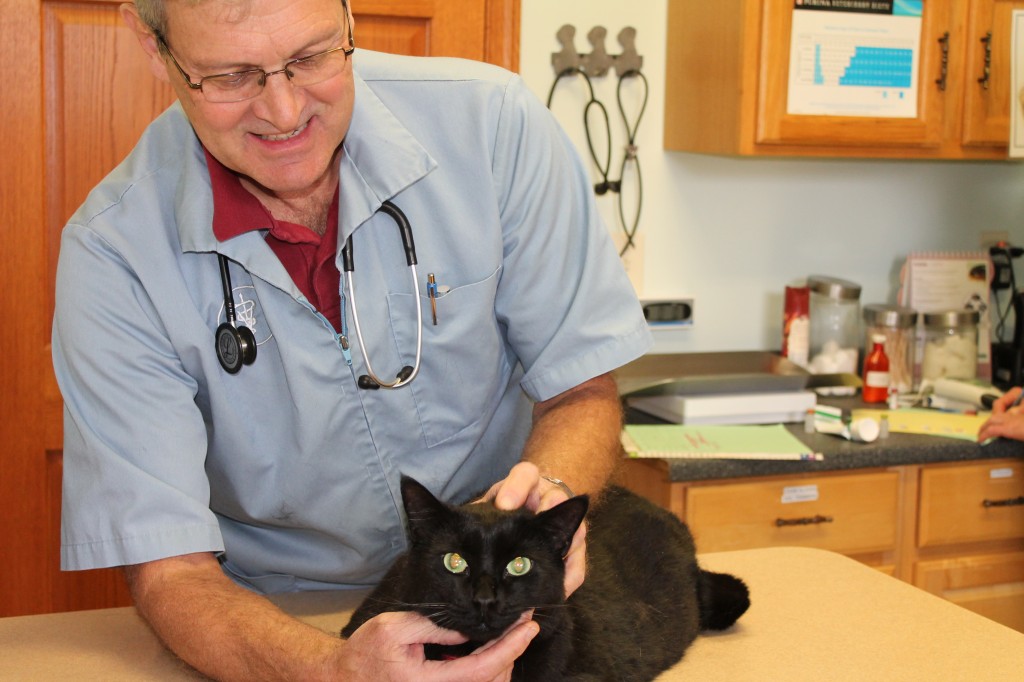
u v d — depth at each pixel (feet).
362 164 4.08
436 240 4.20
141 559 3.67
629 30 8.95
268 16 3.25
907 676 3.66
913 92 8.42
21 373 7.17
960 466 8.05
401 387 4.20
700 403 8.22
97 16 7.05
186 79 3.42
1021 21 8.34
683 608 3.96
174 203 3.98
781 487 7.63
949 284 9.83
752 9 7.93
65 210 7.21
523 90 4.40
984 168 10.21
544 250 4.31
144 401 3.78
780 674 3.68
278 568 4.59
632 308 4.52
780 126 8.13
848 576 4.63
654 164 9.30
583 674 3.43
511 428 4.79
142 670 3.68
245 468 4.13
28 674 3.64
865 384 9.03
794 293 9.27
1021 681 3.61
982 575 8.28
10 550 7.32
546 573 3.37
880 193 9.98
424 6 7.59
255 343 4.00
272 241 4.09
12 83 6.92
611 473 4.32
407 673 2.99
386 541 4.48
